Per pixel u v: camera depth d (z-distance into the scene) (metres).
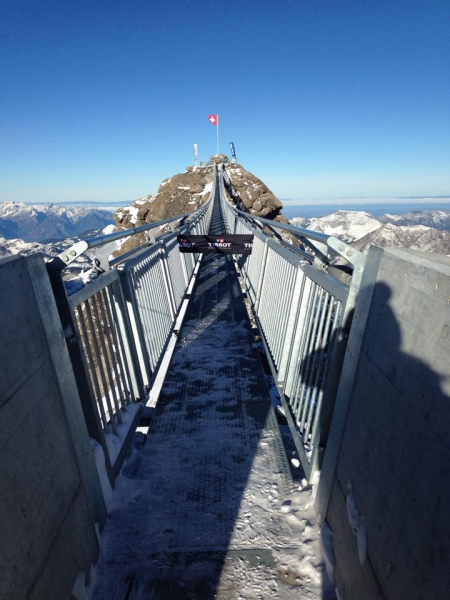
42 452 1.37
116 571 1.88
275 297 3.75
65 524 1.53
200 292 7.14
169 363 4.16
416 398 1.11
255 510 2.25
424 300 1.11
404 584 1.12
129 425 2.52
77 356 1.85
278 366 3.28
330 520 1.91
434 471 0.99
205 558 1.95
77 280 2.09
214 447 2.84
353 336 1.70
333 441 1.89
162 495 2.37
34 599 1.24
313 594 1.77
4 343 1.19
